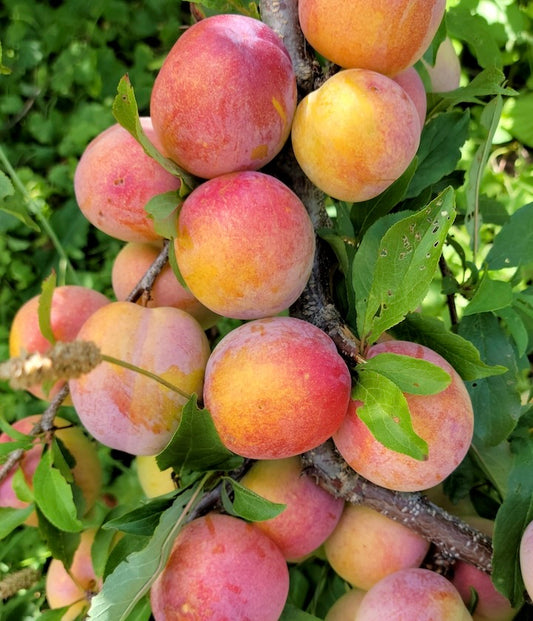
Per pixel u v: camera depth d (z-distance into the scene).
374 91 0.20
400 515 0.23
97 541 0.26
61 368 0.15
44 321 0.21
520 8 0.51
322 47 0.20
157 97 0.20
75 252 0.52
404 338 0.23
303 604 0.29
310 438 0.19
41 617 0.25
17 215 0.25
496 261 0.25
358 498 0.23
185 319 0.22
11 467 0.24
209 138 0.19
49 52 0.57
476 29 0.34
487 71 0.25
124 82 0.18
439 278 0.45
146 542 0.23
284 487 0.23
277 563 0.22
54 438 0.24
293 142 0.21
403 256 0.19
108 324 0.22
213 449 0.21
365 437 0.20
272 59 0.19
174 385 0.21
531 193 0.50
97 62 0.57
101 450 0.39
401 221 0.19
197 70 0.19
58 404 0.24
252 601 0.21
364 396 0.19
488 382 0.24
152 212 0.20
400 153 0.20
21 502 0.25
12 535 0.38
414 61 0.21
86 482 0.26
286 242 0.19
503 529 0.22
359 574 0.24
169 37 0.58
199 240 0.19
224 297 0.20
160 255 0.23
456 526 0.23
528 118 0.50
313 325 0.21
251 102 0.19
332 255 0.24
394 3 0.19
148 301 0.23
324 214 0.24
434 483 0.21
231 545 0.21
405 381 0.19
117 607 0.20
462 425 0.21
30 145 0.56
